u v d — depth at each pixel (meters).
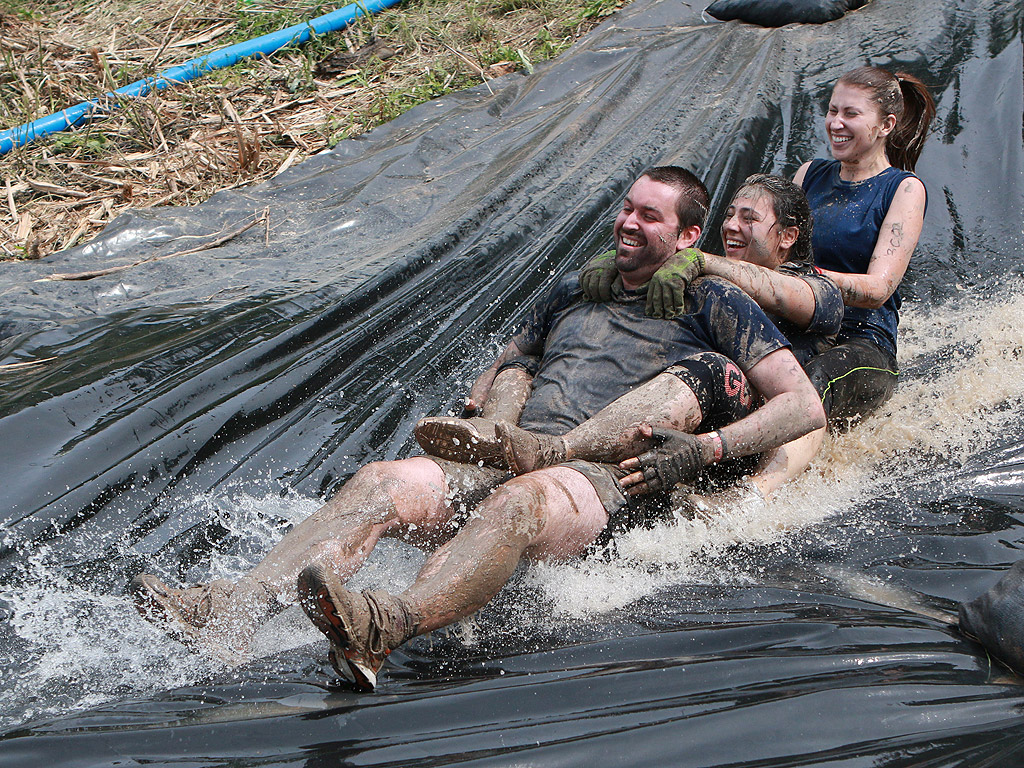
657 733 2.65
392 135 8.20
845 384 4.59
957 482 4.25
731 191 6.73
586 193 6.80
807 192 5.38
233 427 4.63
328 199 7.26
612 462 3.89
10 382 4.82
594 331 4.31
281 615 3.37
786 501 4.18
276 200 7.30
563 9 10.23
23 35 10.46
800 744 2.61
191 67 9.53
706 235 6.33
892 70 7.72
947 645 3.07
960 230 6.46
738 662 2.94
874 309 4.98
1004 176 6.66
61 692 3.07
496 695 2.84
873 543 3.83
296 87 9.38
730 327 4.08
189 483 4.35
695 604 3.44
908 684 2.81
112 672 3.17
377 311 5.66
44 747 2.68
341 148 8.01
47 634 3.40
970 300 5.98
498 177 7.01
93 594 3.66
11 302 5.92
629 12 9.68
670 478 3.80
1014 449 4.46
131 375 4.76
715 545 3.92
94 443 4.29
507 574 3.21
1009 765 2.48
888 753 2.56
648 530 3.87
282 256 6.53
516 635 3.30
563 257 6.22
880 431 4.76
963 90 7.33
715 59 8.31
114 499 4.14
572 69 8.75
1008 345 5.41
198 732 2.73
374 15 10.55
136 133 8.65
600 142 7.43
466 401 4.86
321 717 2.78
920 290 6.15
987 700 2.78
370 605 2.89
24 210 7.59
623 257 4.26
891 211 5.00
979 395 4.99
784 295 4.32
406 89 9.13
